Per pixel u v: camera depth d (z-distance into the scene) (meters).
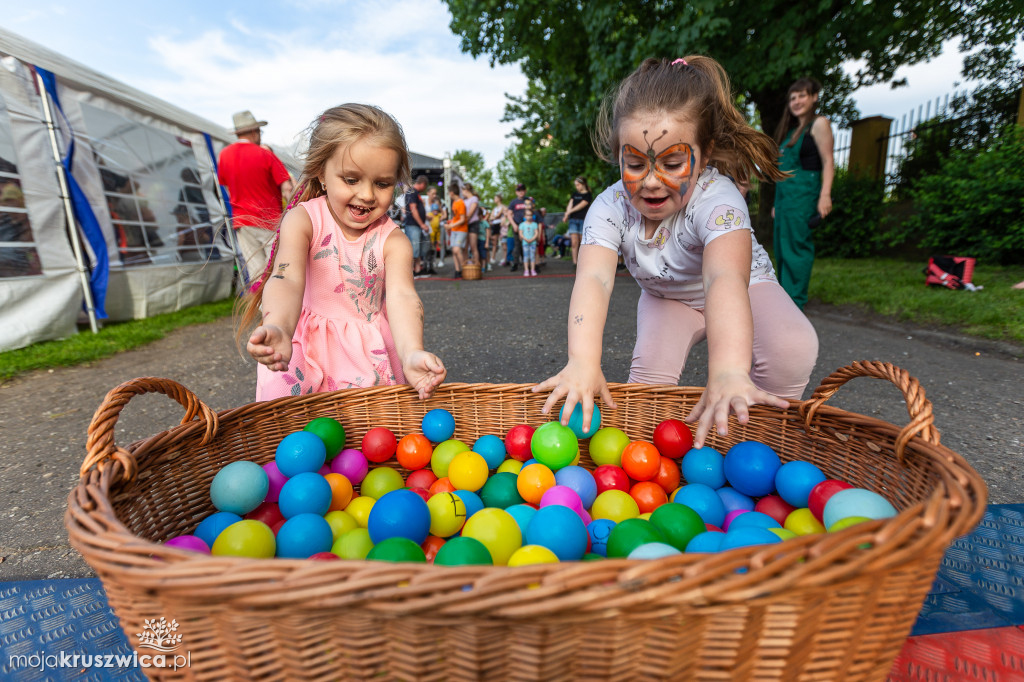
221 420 1.87
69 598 1.71
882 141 11.63
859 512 1.44
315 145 2.08
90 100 5.88
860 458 1.72
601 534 1.74
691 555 0.91
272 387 2.30
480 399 2.29
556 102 10.77
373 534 1.66
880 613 1.03
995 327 4.64
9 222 4.86
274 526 1.87
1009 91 9.69
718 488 2.03
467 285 9.59
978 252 8.31
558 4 9.03
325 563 0.91
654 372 2.40
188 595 0.91
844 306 6.00
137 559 0.96
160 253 6.95
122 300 6.24
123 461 1.42
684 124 1.69
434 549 1.71
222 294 8.29
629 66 7.74
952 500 1.06
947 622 1.52
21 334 4.86
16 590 1.74
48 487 2.48
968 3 8.66
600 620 0.87
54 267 5.20
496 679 0.92
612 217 2.11
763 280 2.19
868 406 3.21
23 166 4.98
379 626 0.91
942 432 2.78
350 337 2.39
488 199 45.50
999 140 8.55
